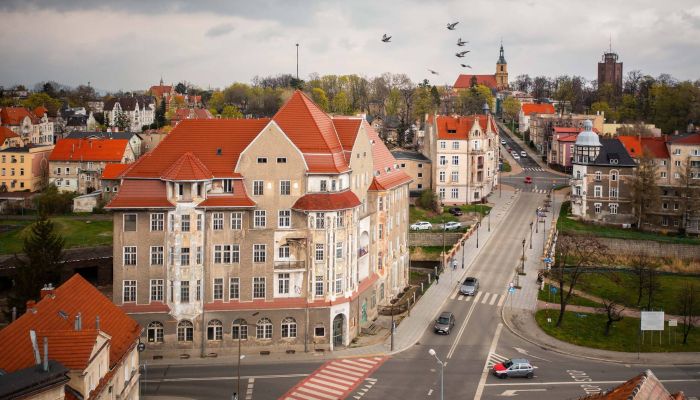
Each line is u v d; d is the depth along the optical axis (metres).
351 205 105.25
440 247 168.38
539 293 132.75
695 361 105.31
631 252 167.25
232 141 105.62
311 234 103.06
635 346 111.12
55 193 197.88
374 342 108.50
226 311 101.69
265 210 103.00
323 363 100.06
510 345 109.12
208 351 101.81
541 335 113.81
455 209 189.25
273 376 95.06
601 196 187.25
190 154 101.12
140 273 100.31
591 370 100.38
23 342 64.50
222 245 101.75
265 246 102.88
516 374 96.12
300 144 105.38
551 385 94.00
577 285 140.75
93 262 138.38
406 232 139.62
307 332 103.75
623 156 186.75
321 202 102.94
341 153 109.94
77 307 76.06
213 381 92.94
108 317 78.69
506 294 131.88
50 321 70.62
